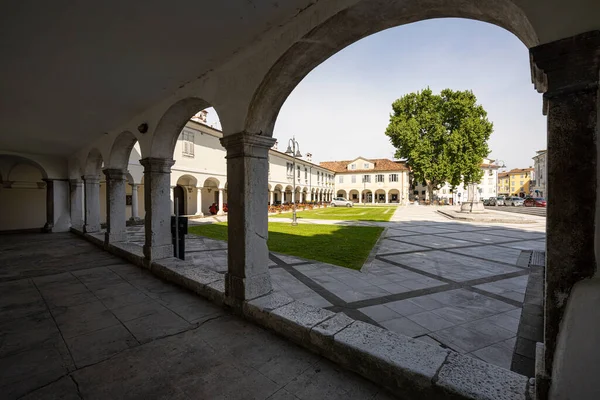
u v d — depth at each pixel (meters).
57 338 3.01
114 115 6.09
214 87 3.95
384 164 54.31
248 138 3.47
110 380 2.31
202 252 7.79
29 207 13.09
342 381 2.31
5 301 4.08
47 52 3.54
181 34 3.15
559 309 1.60
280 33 2.96
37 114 6.04
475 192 23.16
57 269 5.84
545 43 1.57
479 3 2.00
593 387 1.46
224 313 3.65
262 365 2.53
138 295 4.32
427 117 31.88
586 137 1.51
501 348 2.89
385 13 2.39
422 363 2.14
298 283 4.98
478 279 5.23
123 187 7.88
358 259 6.77
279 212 25.09
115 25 2.97
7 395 2.13
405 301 4.16
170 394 2.15
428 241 9.45
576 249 1.55
